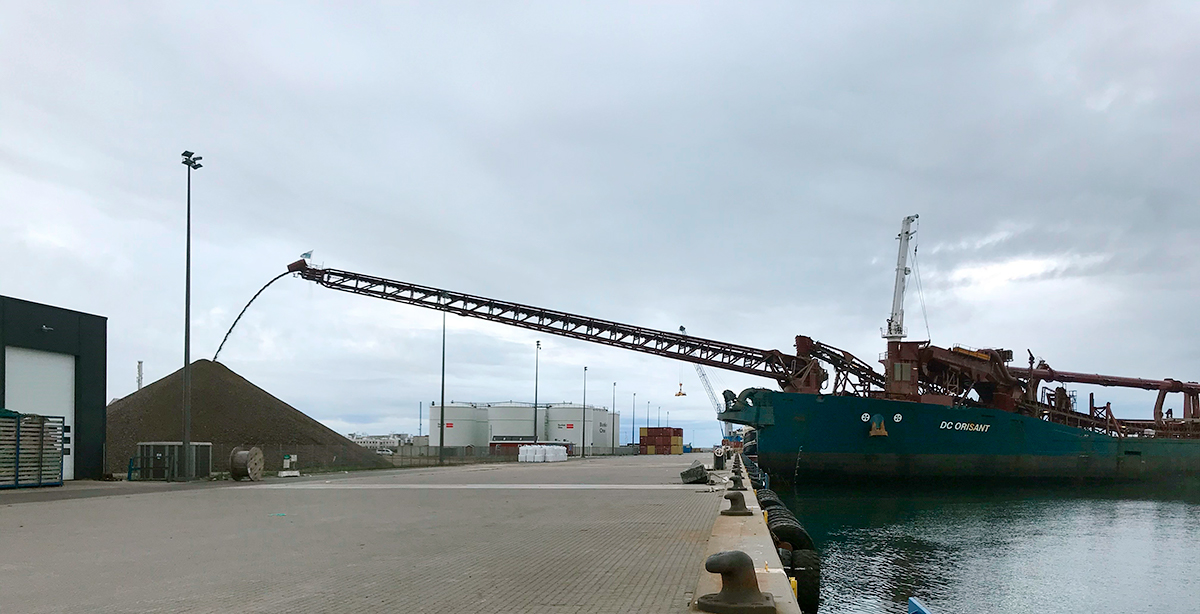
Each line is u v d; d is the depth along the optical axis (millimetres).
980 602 23688
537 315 66812
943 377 60562
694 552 12883
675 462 73750
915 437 55094
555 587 9812
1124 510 48500
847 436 54562
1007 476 58500
